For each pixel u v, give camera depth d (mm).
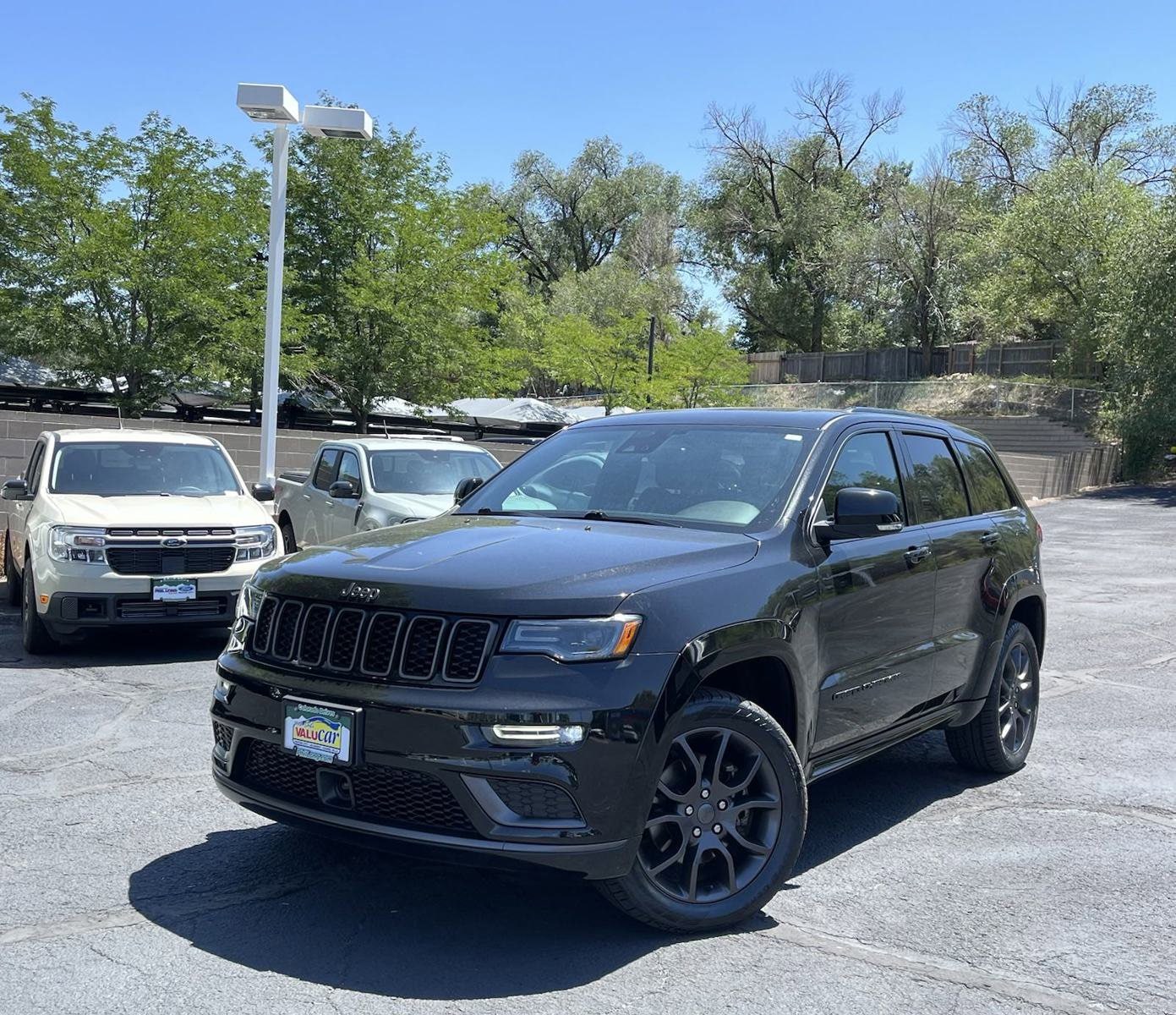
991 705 5922
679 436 5191
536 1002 3410
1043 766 6340
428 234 27047
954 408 42750
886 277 59500
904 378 57281
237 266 24391
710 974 3631
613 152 76938
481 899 4219
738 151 66062
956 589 5496
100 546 8555
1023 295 48625
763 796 4047
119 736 6562
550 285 67750
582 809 3521
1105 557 18141
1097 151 57188
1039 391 41125
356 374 27250
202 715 7074
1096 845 5004
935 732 7219
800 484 4695
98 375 24016
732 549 4246
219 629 10398
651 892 3775
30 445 17250
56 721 6875
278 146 13664
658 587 3840
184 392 25984
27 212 22234
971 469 6125
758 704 4344
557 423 30000
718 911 3916
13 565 11141
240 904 4145
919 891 4426
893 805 5586
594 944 3834
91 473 9719
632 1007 3396
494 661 3576
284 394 27984
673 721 3689
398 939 3855
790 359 62469
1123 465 36281
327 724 3717
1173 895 4418
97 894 4230
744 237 67688
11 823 5043
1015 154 57781
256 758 4059
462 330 28328
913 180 61281
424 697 3566
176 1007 3348
